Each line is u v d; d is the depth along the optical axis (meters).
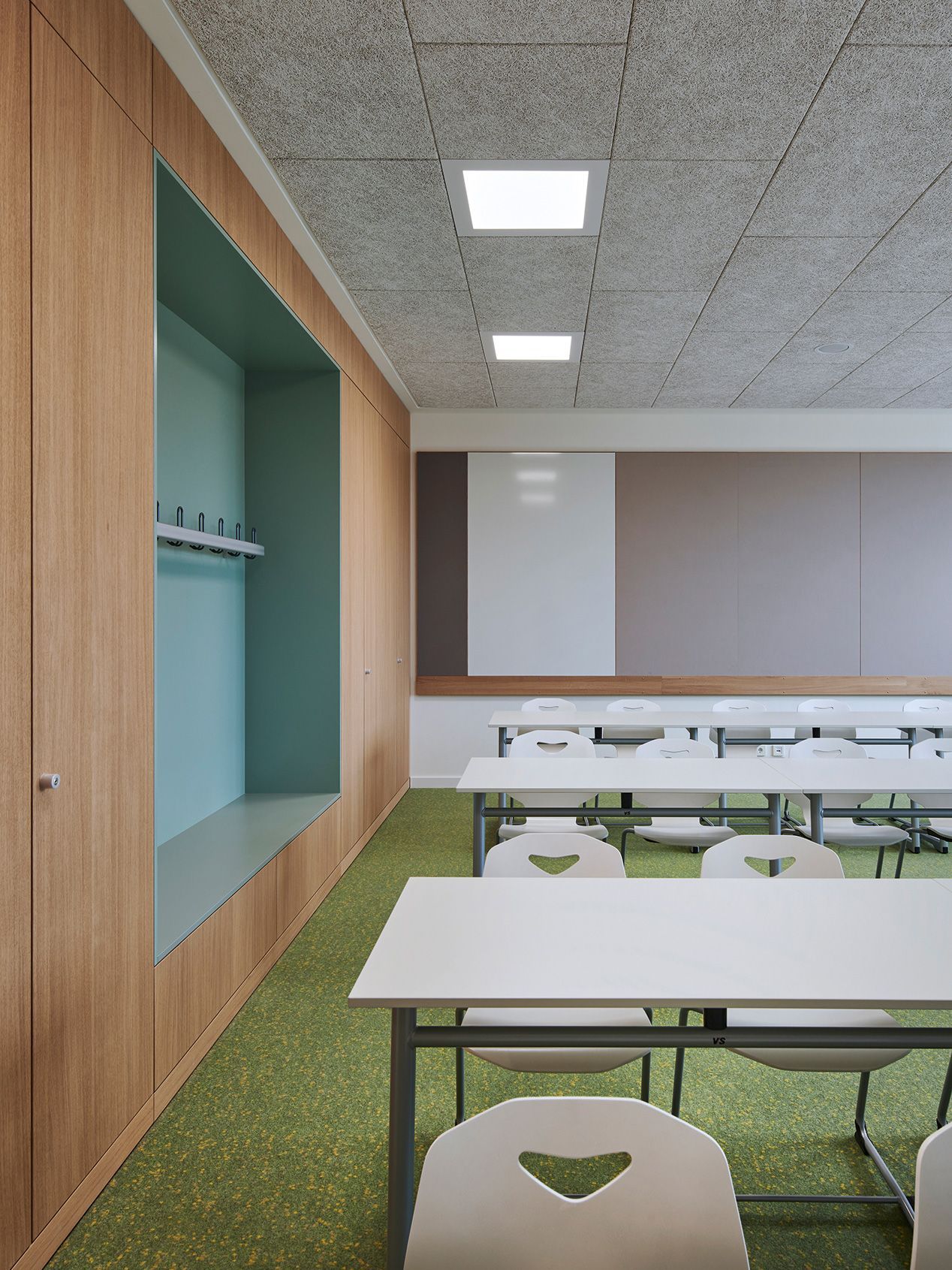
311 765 4.31
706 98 2.57
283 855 3.33
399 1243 1.45
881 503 6.78
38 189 1.69
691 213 3.32
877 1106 2.28
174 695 3.52
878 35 2.28
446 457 6.77
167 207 2.52
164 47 2.27
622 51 2.35
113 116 2.00
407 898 1.90
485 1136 0.93
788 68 2.43
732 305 4.36
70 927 1.78
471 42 2.31
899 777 3.37
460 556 6.79
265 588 4.29
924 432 6.76
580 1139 0.93
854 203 3.24
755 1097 2.32
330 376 4.27
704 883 2.02
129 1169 1.99
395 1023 1.45
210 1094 2.32
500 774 3.38
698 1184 0.92
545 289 4.12
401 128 2.73
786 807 5.80
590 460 6.77
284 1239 1.76
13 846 1.59
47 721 1.71
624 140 2.81
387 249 3.66
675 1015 2.85
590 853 2.27
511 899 1.90
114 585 2.00
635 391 6.13
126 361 2.07
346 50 2.34
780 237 3.55
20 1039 1.60
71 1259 1.70
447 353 5.19
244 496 4.28
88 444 1.88
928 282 4.03
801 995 1.39
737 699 6.73
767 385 5.97
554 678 6.79
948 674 6.80
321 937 3.50
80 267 1.85
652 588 6.79
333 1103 2.28
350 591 4.54
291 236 3.46
